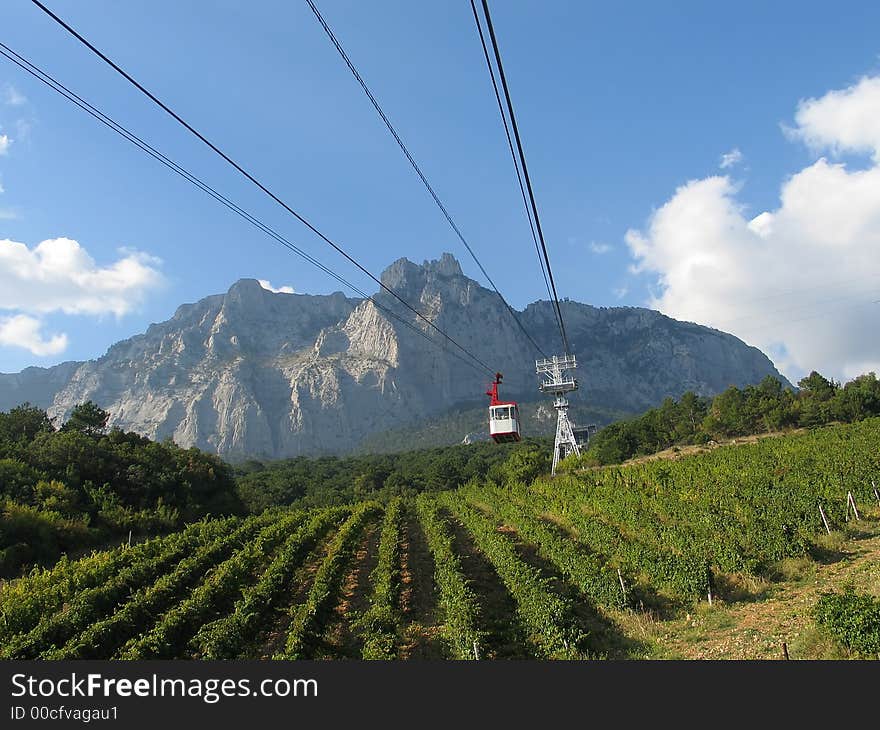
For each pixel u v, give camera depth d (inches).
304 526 1695.4
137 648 758.5
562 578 1063.6
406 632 872.3
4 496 1550.2
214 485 2466.8
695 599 809.5
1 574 1240.2
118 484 1996.8
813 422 3284.9
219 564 1239.5
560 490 2194.9
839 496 1186.0
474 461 4539.9
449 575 1005.8
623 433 4148.6
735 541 986.7
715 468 1985.7
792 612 689.6
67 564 1202.6
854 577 759.1
